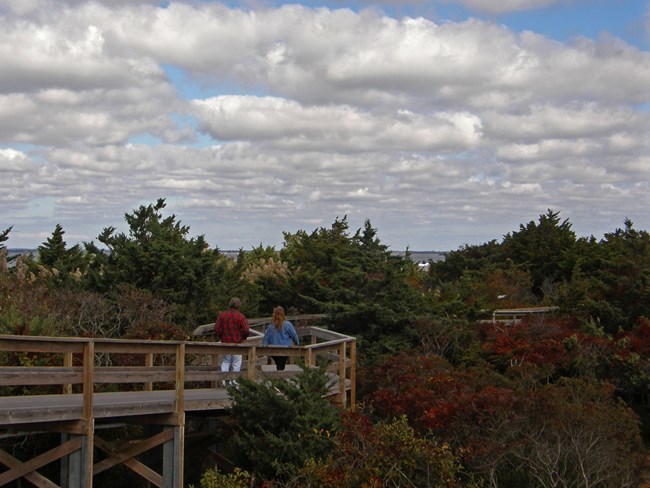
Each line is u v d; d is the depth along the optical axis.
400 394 15.75
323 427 11.73
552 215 46.47
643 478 16.89
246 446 11.53
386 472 11.20
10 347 9.01
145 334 16.41
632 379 22.03
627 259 28.61
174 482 11.11
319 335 17.03
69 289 19.31
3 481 10.59
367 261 23.84
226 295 23.95
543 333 23.55
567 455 13.73
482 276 39.19
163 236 22.00
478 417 13.91
